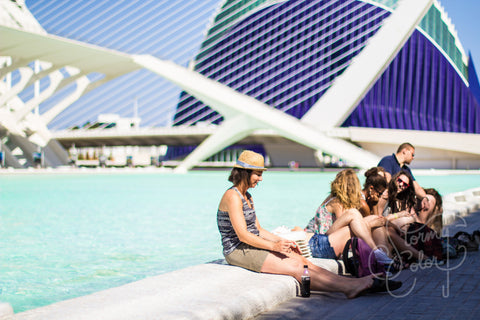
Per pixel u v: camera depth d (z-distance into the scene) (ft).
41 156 160.56
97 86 171.63
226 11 253.03
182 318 8.40
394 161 18.79
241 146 227.20
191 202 46.19
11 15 142.92
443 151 167.02
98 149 281.74
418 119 214.07
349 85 166.50
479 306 10.16
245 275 11.87
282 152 206.90
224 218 12.51
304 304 10.89
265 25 244.42
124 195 54.54
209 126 181.78
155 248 22.09
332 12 229.25
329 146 125.80
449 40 220.64
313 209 39.09
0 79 152.25
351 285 11.36
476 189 35.27
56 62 152.05
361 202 15.44
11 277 16.62
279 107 231.09
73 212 37.35
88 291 14.80
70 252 21.20
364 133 165.17
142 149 289.74
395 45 164.55
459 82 218.79
